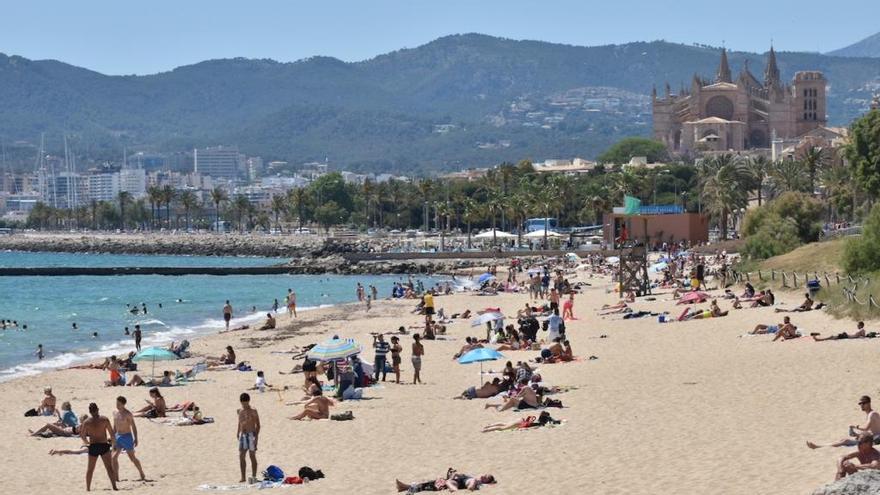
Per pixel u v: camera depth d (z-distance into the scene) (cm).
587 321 8225
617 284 12275
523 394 4416
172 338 9175
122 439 3506
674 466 3178
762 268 11169
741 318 7356
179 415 4828
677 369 5178
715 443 3425
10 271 19938
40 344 8262
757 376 4669
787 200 14225
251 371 6438
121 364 6600
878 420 3180
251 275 19750
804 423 3591
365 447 3903
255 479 3434
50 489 3469
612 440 3634
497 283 13312
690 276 11519
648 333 7019
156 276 19550
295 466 3656
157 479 3572
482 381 5394
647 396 4438
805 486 2788
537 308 9494
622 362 5653
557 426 3962
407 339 7881
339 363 5369
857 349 5262
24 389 5891
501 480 3212
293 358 6975
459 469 3406
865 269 9138
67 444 4291
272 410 4878
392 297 12862
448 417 4409
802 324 6669
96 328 10238
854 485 2384
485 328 8569
